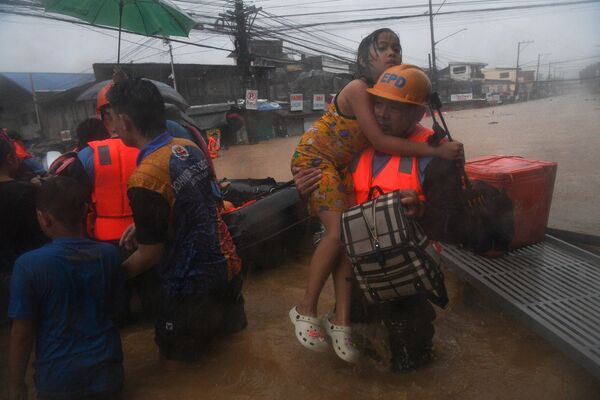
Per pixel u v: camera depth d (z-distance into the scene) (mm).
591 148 9031
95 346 2148
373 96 2326
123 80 2359
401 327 2357
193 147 2443
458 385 2248
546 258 3273
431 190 2229
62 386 2078
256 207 3848
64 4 5062
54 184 2137
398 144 2217
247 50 23344
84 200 2230
